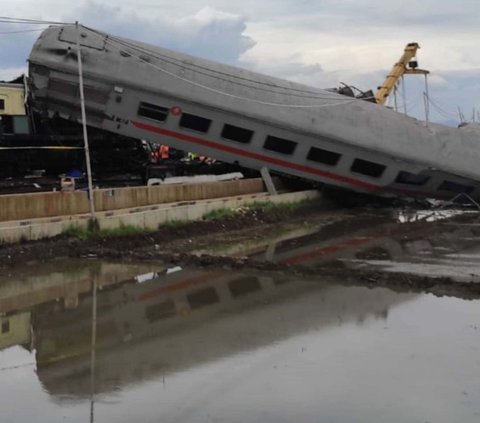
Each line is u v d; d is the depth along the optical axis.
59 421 7.33
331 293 13.51
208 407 7.64
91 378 8.66
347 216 28.23
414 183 31.50
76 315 11.98
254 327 10.99
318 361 9.15
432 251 19.38
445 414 7.37
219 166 31.66
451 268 16.48
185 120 27.97
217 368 8.95
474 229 24.38
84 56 26.19
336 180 30.56
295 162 29.77
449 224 25.86
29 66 25.91
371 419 7.27
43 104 26.62
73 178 23.50
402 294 13.27
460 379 8.38
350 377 8.49
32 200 18.20
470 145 31.70
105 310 12.34
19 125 26.52
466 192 32.28
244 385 8.29
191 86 27.48
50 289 13.98
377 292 13.49
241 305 12.60
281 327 10.97
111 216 19.45
